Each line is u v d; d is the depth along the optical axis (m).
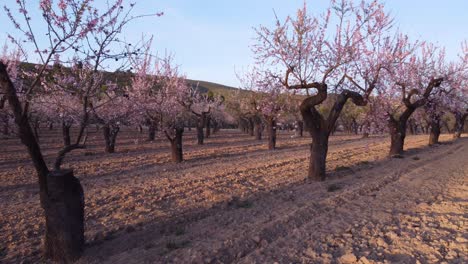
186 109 22.83
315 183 13.57
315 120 14.33
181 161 21.05
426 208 9.61
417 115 32.38
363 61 17.27
